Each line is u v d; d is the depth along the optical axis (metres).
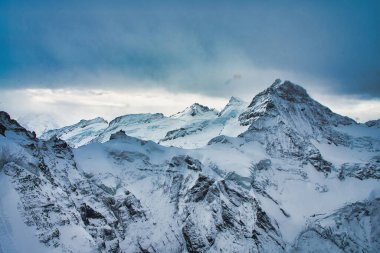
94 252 176.88
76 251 170.25
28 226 164.50
